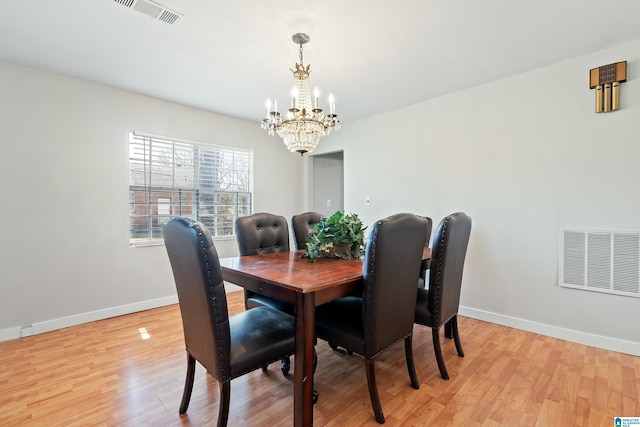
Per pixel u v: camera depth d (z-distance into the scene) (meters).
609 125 2.26
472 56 2.36
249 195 4.17
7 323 2.46
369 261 1.46
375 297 1.48
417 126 3.40
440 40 2.13
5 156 2.45
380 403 1.63
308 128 2.09
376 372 1.97
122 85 2.92
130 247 3.09
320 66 2.52
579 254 2.39
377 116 3.79
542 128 2.56
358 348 1.54
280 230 2.76
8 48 2.26
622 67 2.18
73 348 2.29
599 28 1.99
